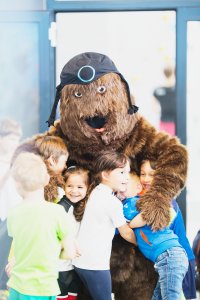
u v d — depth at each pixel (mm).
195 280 4059
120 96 3578
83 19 5215
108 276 3557
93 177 3693
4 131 4160
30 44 4250
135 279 3766
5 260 4051
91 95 3523
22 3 4504
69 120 3596
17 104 4266
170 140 3744
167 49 5465
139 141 3729
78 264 3568
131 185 3732
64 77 3615
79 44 5230
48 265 3160
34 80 4258
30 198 3254
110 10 4258
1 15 4227
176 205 3799
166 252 3500
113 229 3572
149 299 3773
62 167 3721
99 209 3523
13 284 3178
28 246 3174
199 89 4793
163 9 4207
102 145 3670
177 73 4195
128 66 5504
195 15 4168
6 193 4090
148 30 5414
